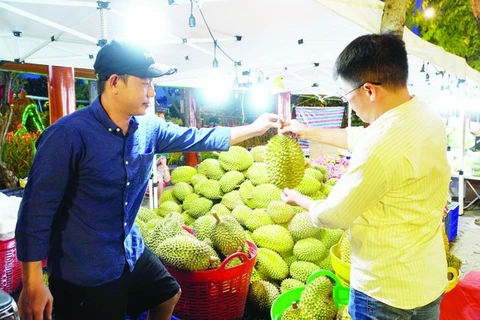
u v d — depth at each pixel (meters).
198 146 1.79
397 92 1.19
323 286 1.95
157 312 1.77
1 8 2.28
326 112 8.72
